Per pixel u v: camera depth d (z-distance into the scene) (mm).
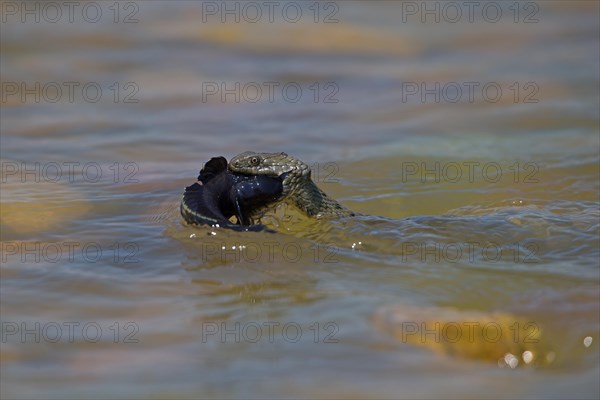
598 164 33906
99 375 18109
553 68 48344
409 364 18625
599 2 60750
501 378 18172
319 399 17062
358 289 22312
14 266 23953
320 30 55125
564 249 24766
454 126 39625
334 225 26156
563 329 20078
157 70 48312
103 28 54375
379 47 52812
